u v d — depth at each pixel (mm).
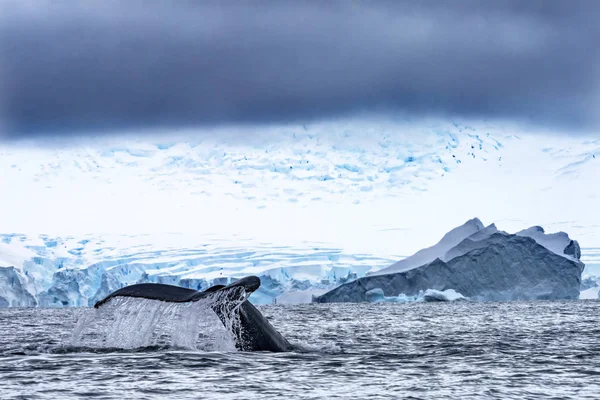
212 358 68688
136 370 62250
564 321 168125
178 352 72688
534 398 51906
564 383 57938
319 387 55594
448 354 79812
